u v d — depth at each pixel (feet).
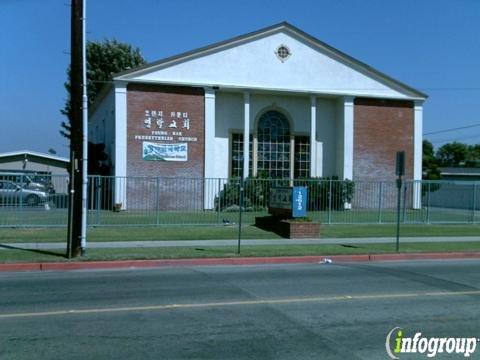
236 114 105.19
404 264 46.73
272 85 103.71
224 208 91.50
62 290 31.96
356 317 25.40
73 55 43.73
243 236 61.62
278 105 107.96
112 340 21.22
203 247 52.01
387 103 111.04
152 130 96.89
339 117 110.32
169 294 30.78
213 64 100.42
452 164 335.88
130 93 96.17
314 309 27.04
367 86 109.09
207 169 99.14
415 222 81.61
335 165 111.45
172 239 57.88
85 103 44.47
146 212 82.69
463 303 28.91
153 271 40.55
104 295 30.37
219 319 24.73
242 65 102.12
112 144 104.01
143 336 21.80
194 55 99.14
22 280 35.78
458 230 73.15
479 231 72.54
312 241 59.26
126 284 34.22
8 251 47.14
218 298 29.66
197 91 99.66
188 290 32.12
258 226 70.49
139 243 54.39
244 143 102.68
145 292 31.40
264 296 30.35
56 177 67.87
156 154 96.94
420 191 102.78
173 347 20.35
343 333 22.52
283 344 20.85
